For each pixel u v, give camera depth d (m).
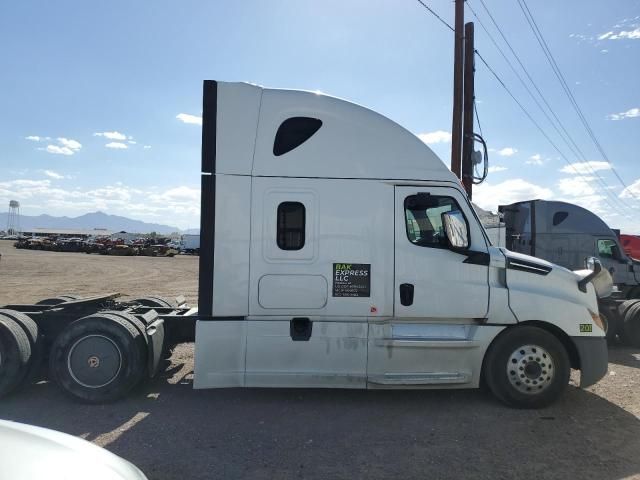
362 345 5.65
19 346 5.63
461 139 13.30
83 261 41.91
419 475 4.07
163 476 3.98
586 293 5.92
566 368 5.73
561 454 4.49
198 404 5.76
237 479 3.96
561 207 12.70
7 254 50.91
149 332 5.96
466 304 5.71
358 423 5.22
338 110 5.79
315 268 5.65
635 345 9.78
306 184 5.68
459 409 5.69
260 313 5.62
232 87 5.72
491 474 4.09
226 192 5.63
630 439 4.85
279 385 5.61
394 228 5.72
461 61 13.34
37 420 5.19
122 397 5.84
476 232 5.84
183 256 63.75
